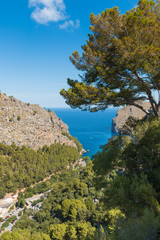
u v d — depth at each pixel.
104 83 11.58
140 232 3.34
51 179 101.81
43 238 28.27
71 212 41.00
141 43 9.46
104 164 11.00
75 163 137.88
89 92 10.05
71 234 29.59
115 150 11.02
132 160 9.60
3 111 142.75
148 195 6.06
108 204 8.52
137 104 11.80
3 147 116.56
